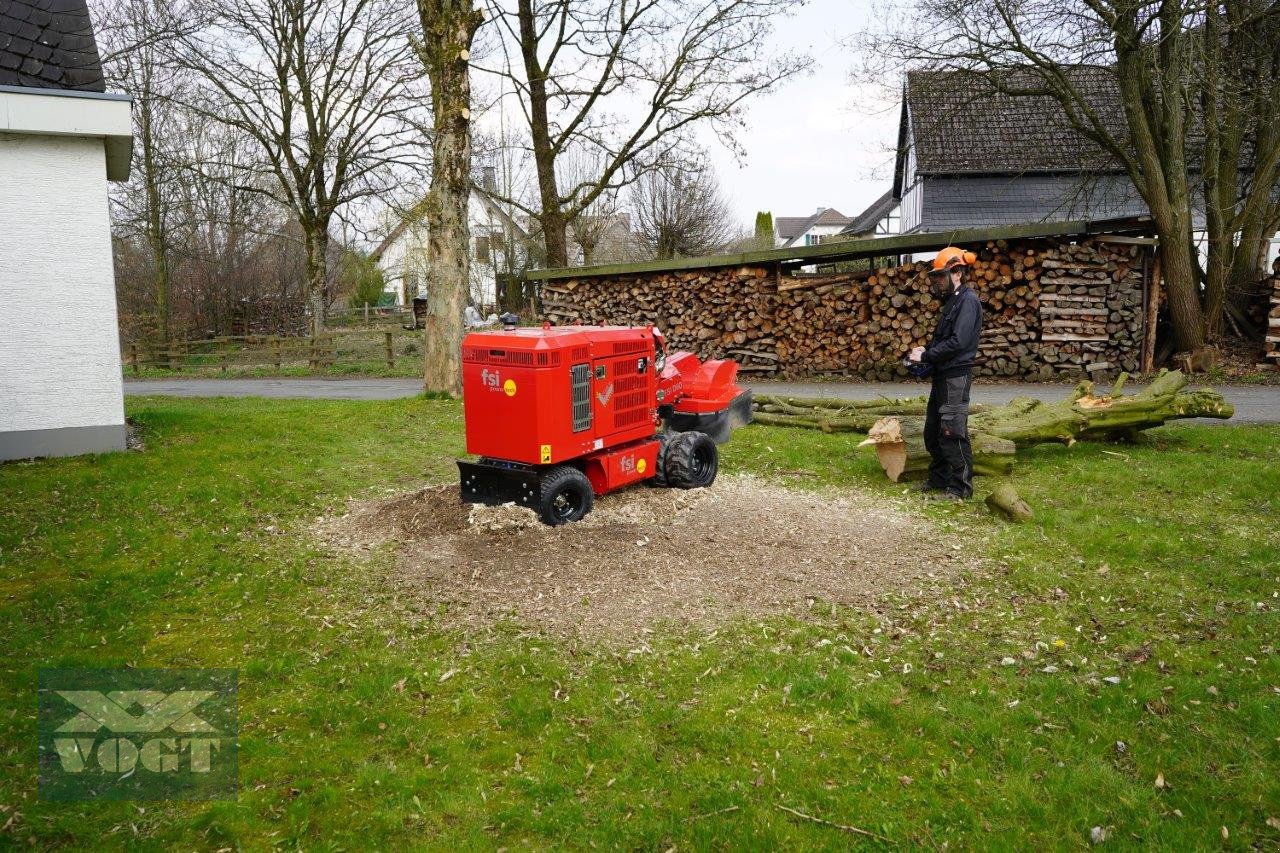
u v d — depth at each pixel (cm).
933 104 1877
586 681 373
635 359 599
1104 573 485
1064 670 376
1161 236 1341
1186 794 287
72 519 620
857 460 781
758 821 276
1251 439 811
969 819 276
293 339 2352
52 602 470
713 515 586
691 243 3400
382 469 777
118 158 920
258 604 471
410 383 1795
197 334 3250
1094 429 766
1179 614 428
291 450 845
